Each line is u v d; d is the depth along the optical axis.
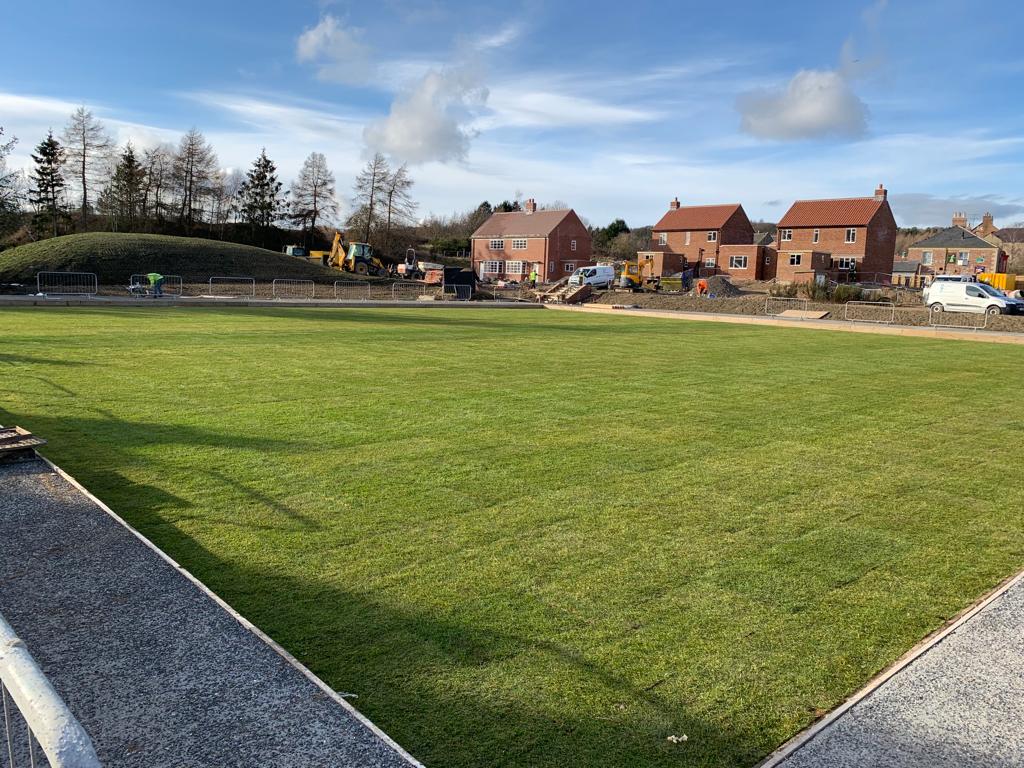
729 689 3.26
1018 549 5.05
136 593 3.84
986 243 77.94
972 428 8.95
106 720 2.77
